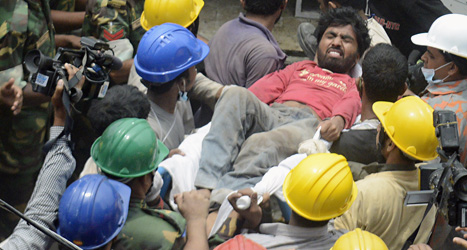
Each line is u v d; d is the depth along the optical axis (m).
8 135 4.54
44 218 2.92
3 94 4.04
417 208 3.43
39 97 4.32
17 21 4.18
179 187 3.55
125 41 4.65
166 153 3.34
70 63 3.28
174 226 3.10
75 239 2.74
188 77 3.82
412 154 3.38
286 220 3.50
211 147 3.72
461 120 4.07
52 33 4.64
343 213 3.23
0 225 4.68
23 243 2.87
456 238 2.81
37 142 4.68
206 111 4.70
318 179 3.10
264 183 3.48
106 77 3.29
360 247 2.74
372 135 3.87
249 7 4.89
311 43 5.44
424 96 4.34
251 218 3.32
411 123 3.38
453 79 4.24
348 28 4.64
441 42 4.23
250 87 4.57
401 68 3.99
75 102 3.15
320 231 3.19
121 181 3.07
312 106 4.37
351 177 3.18
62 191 3.02
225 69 4.77
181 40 3.76
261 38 4.77
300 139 3.94
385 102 3.76
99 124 3.25
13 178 4.70
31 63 3.13
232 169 3.75
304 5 7.34
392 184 3.41
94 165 3.54
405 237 3.45
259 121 3.99
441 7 5.86
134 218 3.03
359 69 4.89
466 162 4.03
